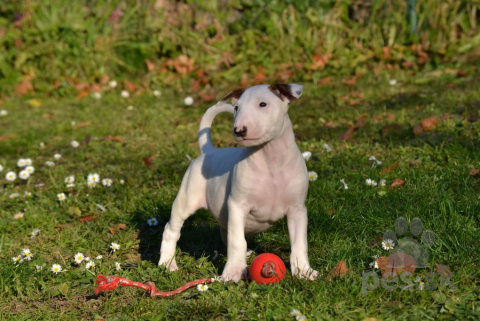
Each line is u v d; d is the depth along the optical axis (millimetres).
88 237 6824
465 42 14492
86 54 16125
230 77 14812
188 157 9117
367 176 7578
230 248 5051
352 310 4430
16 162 10164
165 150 9883
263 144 4879
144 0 16672
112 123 12008
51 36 16297
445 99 11000
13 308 5129
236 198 5031
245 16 15961
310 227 6211
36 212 7633
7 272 5566
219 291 4863
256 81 14305
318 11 15523
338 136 9523
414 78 13031
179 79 15250
